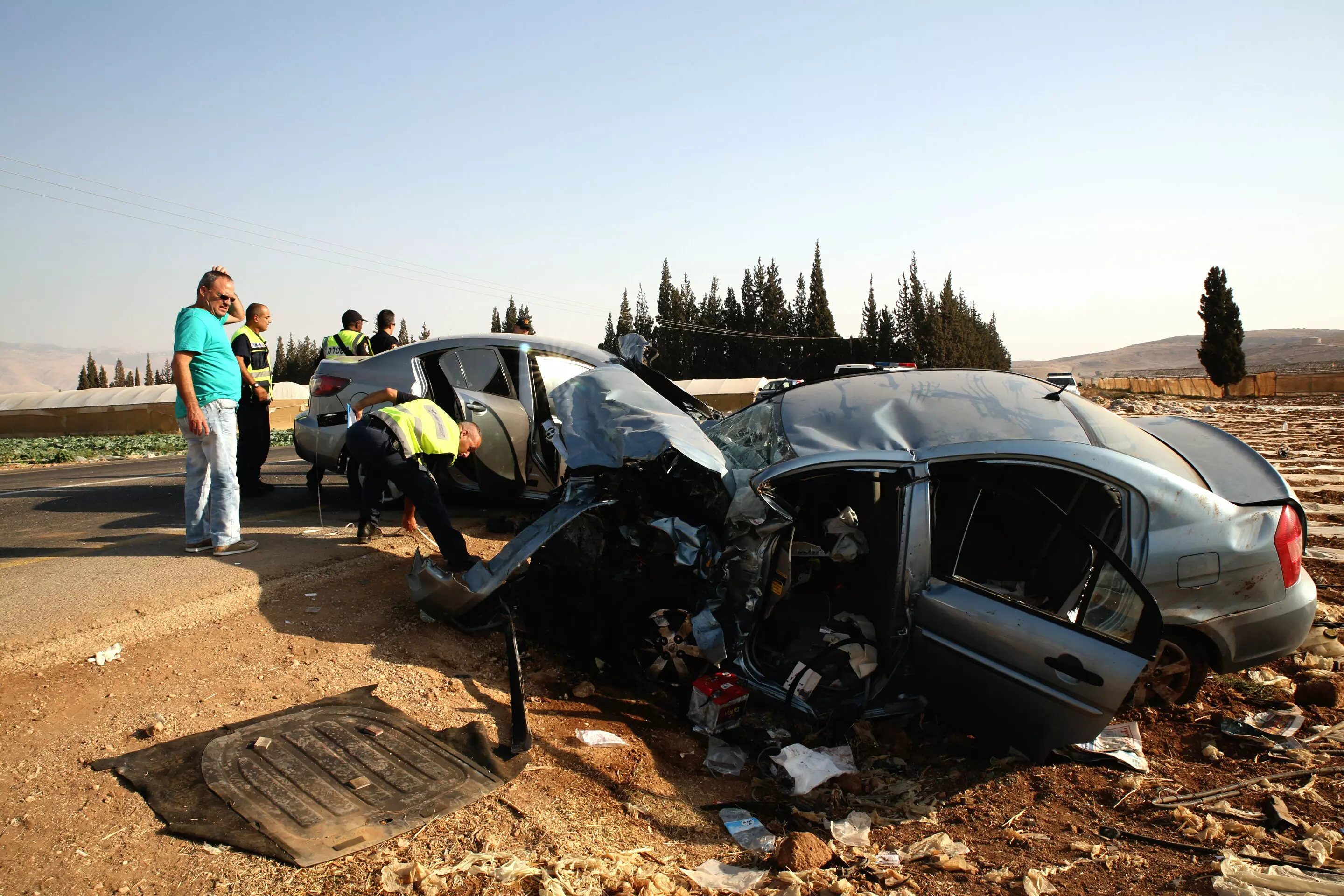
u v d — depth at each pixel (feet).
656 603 14.58
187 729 11.57
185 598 14.83
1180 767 12.05
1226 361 187.11
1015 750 12.49
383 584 17.53
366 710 12.44
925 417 14.80
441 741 11.81
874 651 13.56
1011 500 14.40
